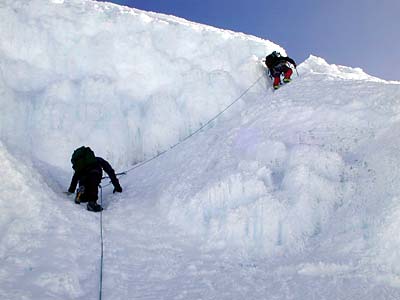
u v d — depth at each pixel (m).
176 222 5.50
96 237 5.05
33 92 8.44
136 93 8.96
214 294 3.92
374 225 4.26
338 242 4.36
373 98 6.21
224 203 5.36
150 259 4.65
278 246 4.64
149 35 9.82
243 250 4.71
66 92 8.43
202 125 8.67
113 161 8.02
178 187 6.11
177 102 8.92
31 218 4.94
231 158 6.36
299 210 4.84
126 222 5.59
